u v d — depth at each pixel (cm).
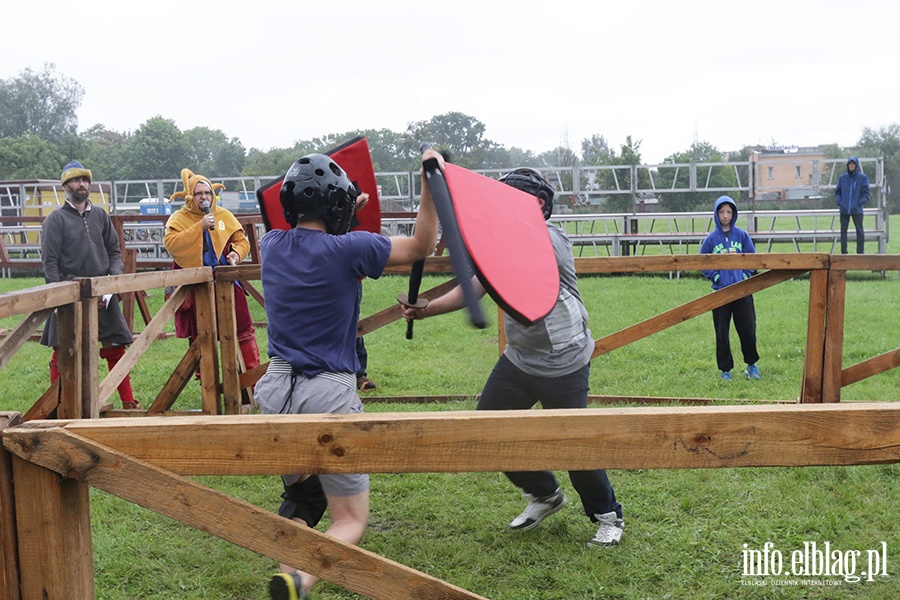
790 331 1001
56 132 7969
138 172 7700
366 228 355
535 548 409
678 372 810
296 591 242
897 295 1311
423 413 212
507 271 254
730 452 204
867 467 494
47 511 216
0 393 770
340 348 290
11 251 2020
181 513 215
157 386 788
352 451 209
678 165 2133
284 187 295
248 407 643
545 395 388
